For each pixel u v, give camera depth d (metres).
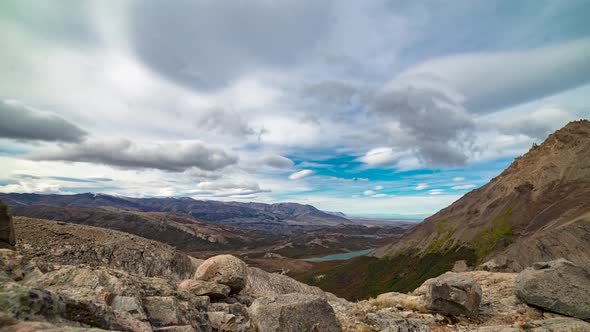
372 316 14.84
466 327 14.04
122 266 29.38
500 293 18.42
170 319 9.93
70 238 29.28
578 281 14.66
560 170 178.25
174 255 36.03
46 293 6.96
